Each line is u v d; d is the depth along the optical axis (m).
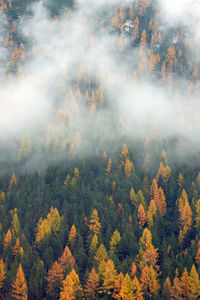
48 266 69.94
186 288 60.66
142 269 65.38
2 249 74.94
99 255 67.44
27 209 88.50
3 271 64.81
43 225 77.25
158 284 62.25
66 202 88.75
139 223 82.38
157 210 84.12
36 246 76.94
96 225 79.44
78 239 74.56
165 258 66.31
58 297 63.03
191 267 65.25
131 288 58.28
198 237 77.56
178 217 87.19
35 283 63.06
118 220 84.12
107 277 61.31
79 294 59.19
